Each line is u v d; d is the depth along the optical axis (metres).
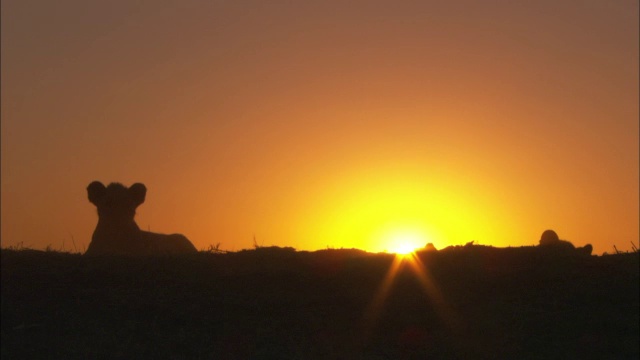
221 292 11.17
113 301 10.85
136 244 14.45
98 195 14.67
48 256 11.99
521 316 10.84
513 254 12.70
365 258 12.33
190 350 9.94
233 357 9.84
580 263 12.38
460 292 11.46
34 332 10.19
